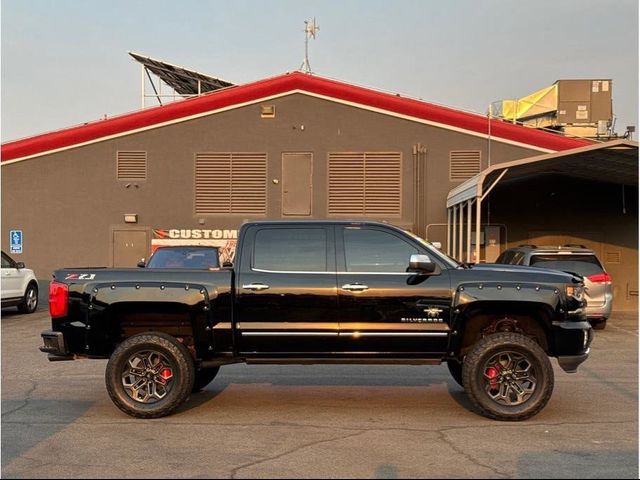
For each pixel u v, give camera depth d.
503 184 20.12
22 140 21.80
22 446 5.76
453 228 19.86
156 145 21.80
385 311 6.79
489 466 5.17
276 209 21.59
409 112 21.27
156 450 5.64
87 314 6.88
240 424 6.50
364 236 7.02
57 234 21.89
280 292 6.83
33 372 9.30
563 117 27.12
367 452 5.55
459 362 7.20
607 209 20.34
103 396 7.77
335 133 21.52
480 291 6.74
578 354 6.75
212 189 21.69
